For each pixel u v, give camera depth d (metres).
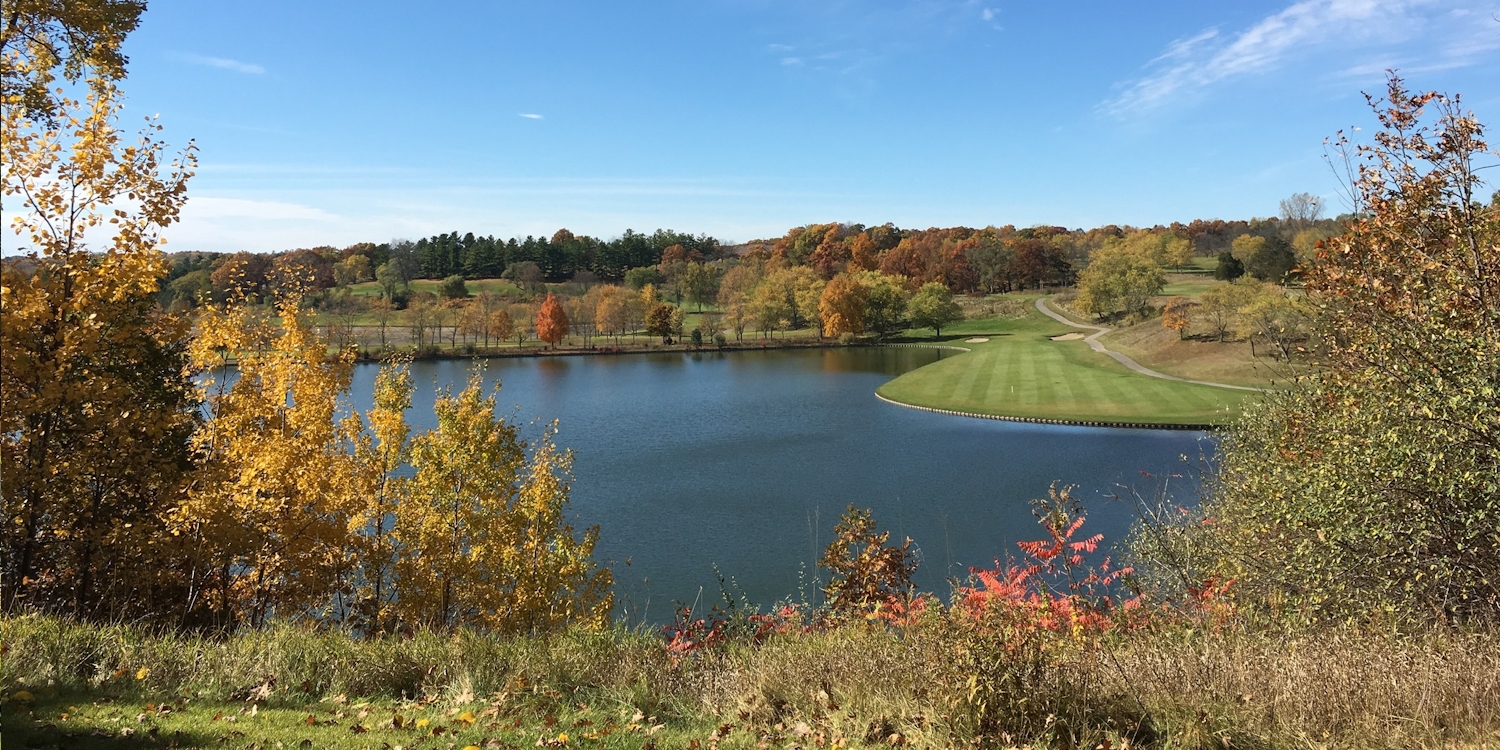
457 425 13.62
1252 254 89.06
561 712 5.95
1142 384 56.91
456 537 13.93
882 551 11.46
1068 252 164.62
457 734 5.28
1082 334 99.06
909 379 66.75
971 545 24.75
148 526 11.51
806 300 120.62
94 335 9.16
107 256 8.98
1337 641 5.89
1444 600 6.68
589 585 15.46
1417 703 4.89
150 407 11.34
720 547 25.19
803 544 25.31
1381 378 7.08
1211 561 10.46
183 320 11.19
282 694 6.29
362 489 13.40
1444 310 6.88
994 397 55.03
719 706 6.11
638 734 5.50
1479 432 6.21
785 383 71.19
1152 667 5.59
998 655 5.21
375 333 106.75
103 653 6.64
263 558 11.91
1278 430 11.48
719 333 119.38
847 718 5.48
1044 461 36.56
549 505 14.30
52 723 4.88
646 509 29.73
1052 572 9.00
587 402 60.00
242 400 11.67
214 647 7.11
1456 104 7.08
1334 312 8.17
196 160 9.41
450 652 7.12
